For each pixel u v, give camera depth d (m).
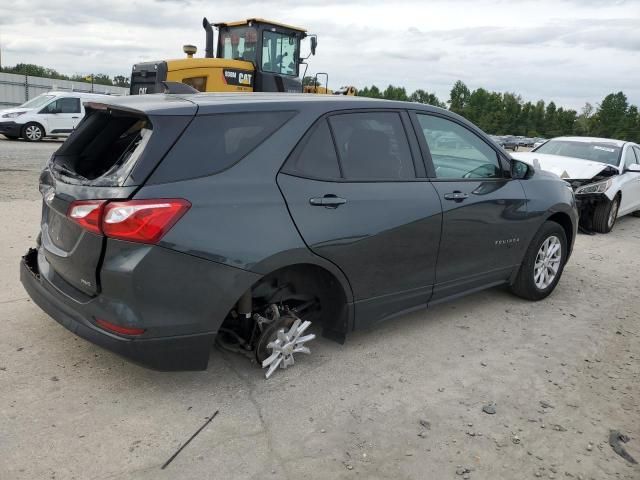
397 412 3.26
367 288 3.71
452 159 4.34
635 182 10.28
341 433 3.03
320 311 3.83
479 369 3.86
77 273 3.01
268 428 3.03
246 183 3.09
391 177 3.84
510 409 3.37
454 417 3.25
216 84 11.45
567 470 2.84
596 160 10.06
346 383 3.55
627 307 5.38
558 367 3.96
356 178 3.62
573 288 5.92
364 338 4.26
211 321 3.00
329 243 3.39
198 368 3.05
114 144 3.41
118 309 2.83
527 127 99.06
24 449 2.73
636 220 11.33
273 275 3.40
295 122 3.38
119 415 3.06
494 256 4.66
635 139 96.12
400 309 4.02
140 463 2.69
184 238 2.85
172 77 11.41
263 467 2.72
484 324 4.70
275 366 3.55
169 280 2.84
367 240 3.59
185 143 2.96
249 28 11.88
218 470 2.68
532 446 3.01
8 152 15.34
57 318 3.12
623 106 97.62
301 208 3.28
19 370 3.44
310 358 3.86
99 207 2.80
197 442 2.88
